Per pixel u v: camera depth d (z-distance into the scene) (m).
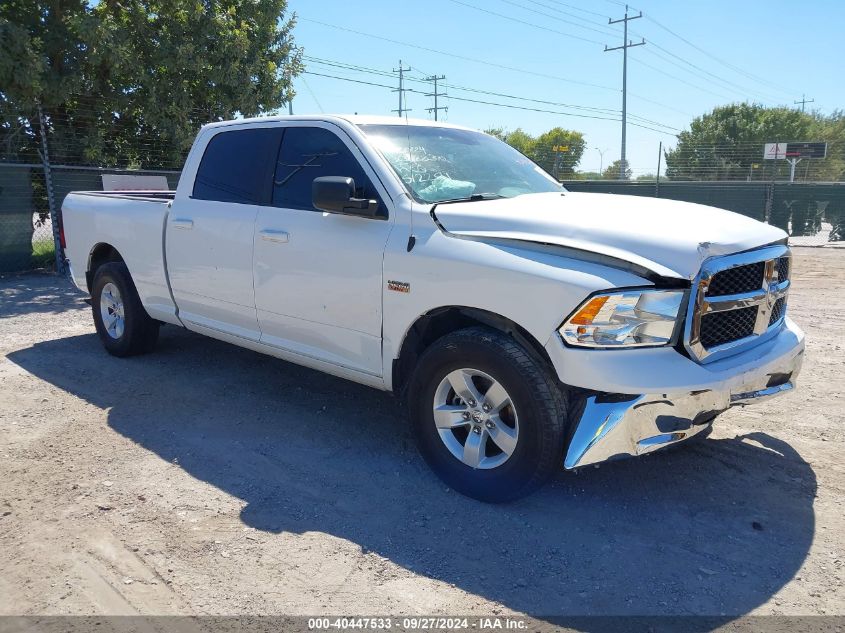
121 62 13.43
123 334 6.04
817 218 22.50
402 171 4.07
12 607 2.74
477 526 3.38
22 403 5.02
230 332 5.02
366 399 5.18
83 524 3.36
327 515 3.49
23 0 12.94
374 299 3.91
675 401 3.13
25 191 11.97
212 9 14.92
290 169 4.55
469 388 3.55
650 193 24.66
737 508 3.56
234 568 3.02
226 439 4.43
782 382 3.72
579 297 3.10
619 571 3.02
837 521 3.44
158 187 12.95
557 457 3.32
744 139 52.84
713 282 3.25
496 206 3.74
